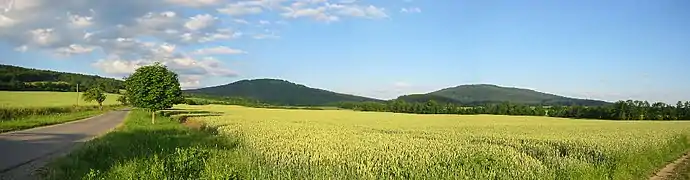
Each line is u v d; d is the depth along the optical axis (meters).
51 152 20.09
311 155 17.73
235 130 32.34
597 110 113.56
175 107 116.44
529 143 28.06
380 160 16.53
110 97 148.50
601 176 15.41
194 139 24.55
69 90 143.75
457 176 13.55
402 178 13.49
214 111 90.94
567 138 32.25
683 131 44.72
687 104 107.62
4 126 34.84
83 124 43.84
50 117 53.16
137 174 12.32
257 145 20.98
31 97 111.88
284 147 20.33
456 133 36.56
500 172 14.23
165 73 48.22
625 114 109.69
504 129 44.94
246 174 12.25
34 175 13.92
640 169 19.22
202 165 13.64
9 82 128.00
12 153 19.73
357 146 21.23
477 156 15.87
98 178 12.17
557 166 16.34
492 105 134.62
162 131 31.58
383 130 38.59
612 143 27.48
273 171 12.71
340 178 12.68
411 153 18.75
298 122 50.06
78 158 15.95
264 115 73.69
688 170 20.94
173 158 13.93
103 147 18.80
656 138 32.47
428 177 13.45
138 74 47.16
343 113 97.50
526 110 121.75
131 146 19.45
